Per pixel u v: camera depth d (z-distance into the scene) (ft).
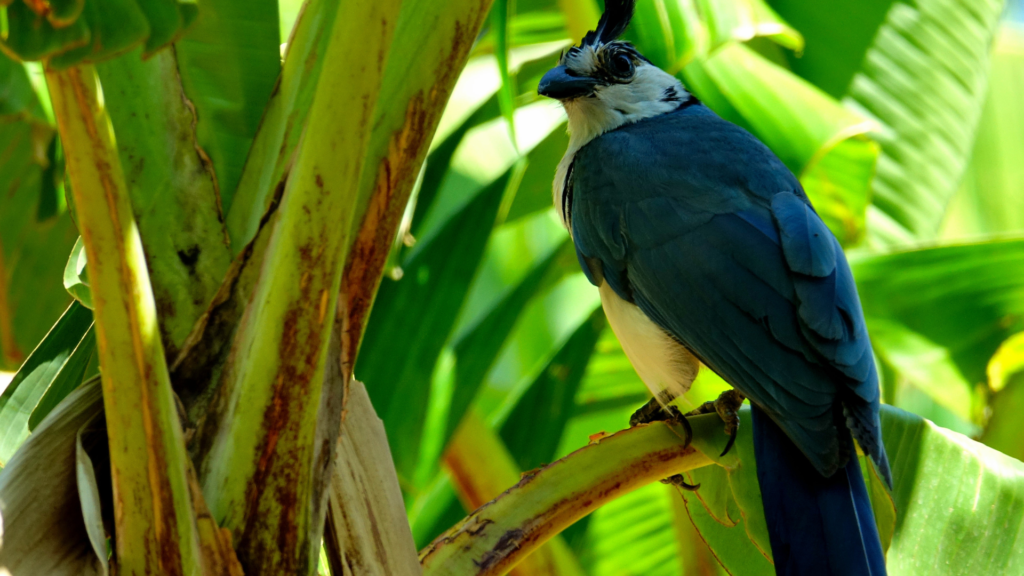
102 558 11.04
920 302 28.27
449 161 28.63
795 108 26.20
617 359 33.81
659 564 31.76
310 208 11.18
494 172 36.35
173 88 13.88
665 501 31.91
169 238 13.25
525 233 39.17
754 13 23.63
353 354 12.93
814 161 25.23
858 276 28.22
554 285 33.24
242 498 11.74
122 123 13.52
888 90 31.17
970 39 32.12
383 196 13.26
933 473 19.16
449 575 13.88
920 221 30.96
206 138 13.94
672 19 23.22
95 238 10.00
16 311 30.22
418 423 26.04
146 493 11.07
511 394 32.14
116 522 11.40
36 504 11.76
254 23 14.33
